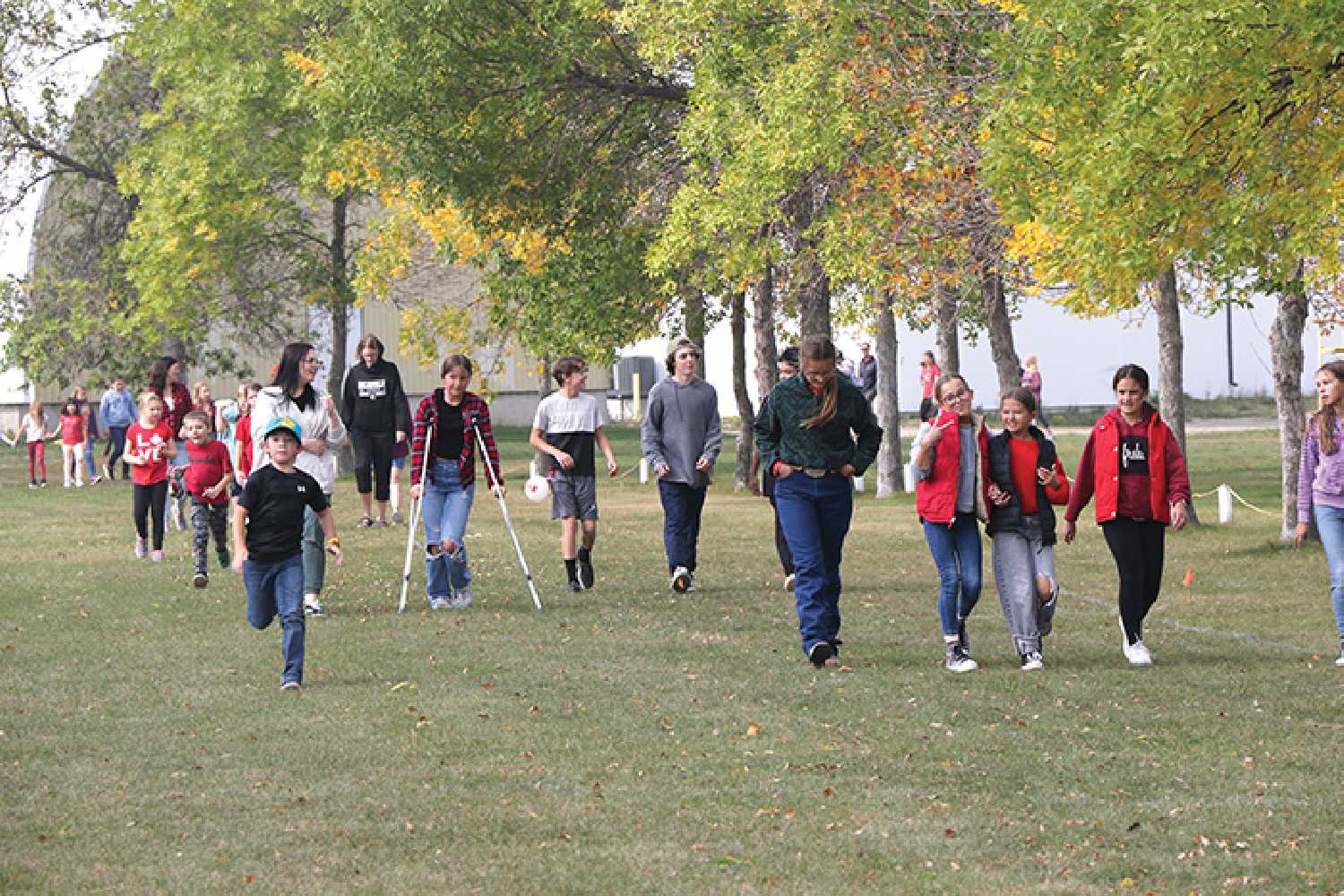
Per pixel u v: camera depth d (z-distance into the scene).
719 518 52.06
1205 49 25.91
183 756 17.59
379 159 68.50
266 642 25.94
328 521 22.27
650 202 59.72
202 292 81.44
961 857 13.57
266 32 76.56
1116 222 27.91
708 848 13.91
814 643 23.11
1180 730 18.67
